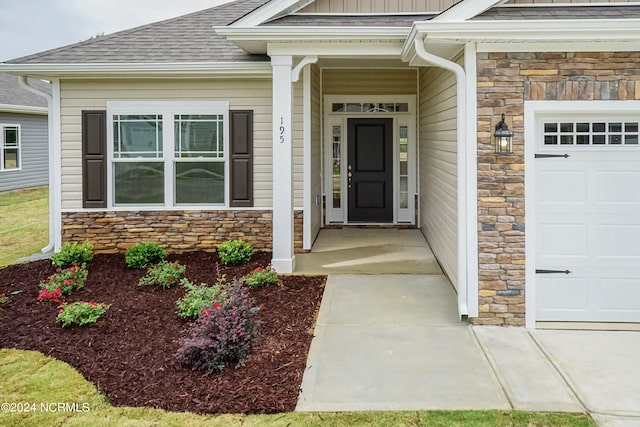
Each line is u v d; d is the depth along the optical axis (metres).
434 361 4.55
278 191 7.34
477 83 5.29
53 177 8.74
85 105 8.66
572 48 5.19
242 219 8.72
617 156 5.37
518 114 5.28
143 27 10.02
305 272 7.51
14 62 8.22
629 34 4.89
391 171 11.41
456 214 6.26
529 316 5.37
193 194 8.77
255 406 3.74
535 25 4.89
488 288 5.40
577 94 5.22
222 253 7.81
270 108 8.61
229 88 8.62
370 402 3.83
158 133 8.69
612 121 5.37
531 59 5.24
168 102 8.63
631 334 5.16
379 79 11.06
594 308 5.47
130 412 3.69
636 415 3.62
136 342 4.93
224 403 3.79
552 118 5.40
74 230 8.73
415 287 6.78
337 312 5.83
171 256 8.44
